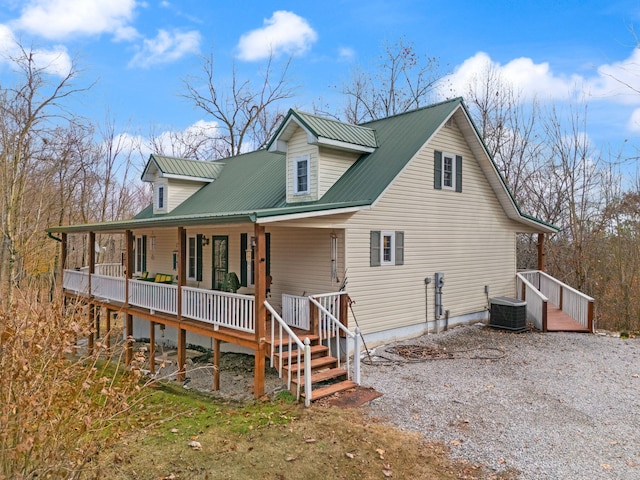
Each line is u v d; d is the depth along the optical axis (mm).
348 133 11922
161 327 15508
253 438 6066
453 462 5359
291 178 11977
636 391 7734
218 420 7105
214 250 14336
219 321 9477
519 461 5363
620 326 16922
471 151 13938
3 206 16203
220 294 9430
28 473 4039
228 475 5105
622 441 5867
